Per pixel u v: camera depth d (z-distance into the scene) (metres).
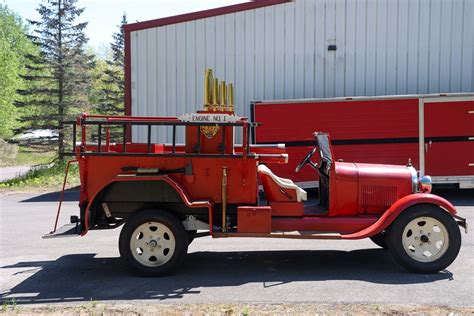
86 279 5.82
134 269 5.81
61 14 27.16
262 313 4.57
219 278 5.78
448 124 12.61
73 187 16.45
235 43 15.46
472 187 12.62
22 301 5.05
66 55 26.75
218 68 15.53
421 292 5.16
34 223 9.91
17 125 42.03
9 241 8.12
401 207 5.76
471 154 12.62
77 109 27.03
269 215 5.83
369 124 12.74
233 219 6.15
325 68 15.41
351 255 6.87
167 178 5.78
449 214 5.80
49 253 7.23
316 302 4.87
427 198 5.79
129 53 15.62
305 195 6.15
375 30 15.32
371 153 12.75
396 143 12.71
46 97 27.25
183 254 5.80
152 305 4.85
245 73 15.50
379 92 15.41
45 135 29.34
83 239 8.24
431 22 15.27
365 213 6.21
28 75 27.98
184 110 15.65
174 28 15.54
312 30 15.35
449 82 15.39
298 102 12.78
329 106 12.78
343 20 15.33
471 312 4.55
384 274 5.88
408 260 5.79
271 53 15.43
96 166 5.93
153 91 15.66
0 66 43.75
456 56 15.34
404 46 15.34
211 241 7.85
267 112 12.80
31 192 15.47
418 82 15.39
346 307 4.71
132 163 5.93
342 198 6.15
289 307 4.73
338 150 12.77
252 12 15.39
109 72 35.62
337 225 6.02
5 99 42.66
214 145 6.02
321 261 6.55
